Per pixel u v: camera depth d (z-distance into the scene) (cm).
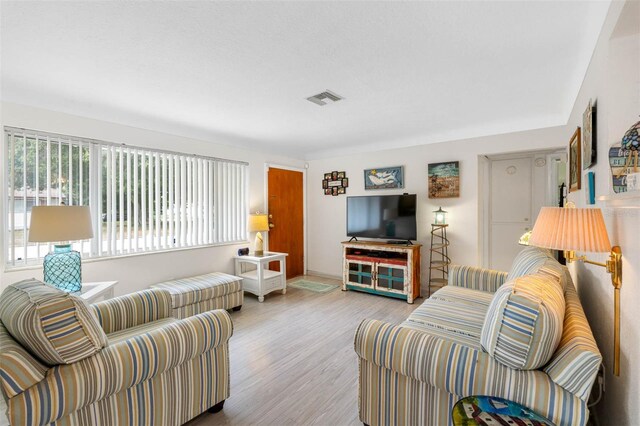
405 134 416
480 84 249
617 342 125
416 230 418
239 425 173
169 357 152
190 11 155
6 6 148
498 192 465
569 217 137
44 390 118
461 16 161
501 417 109
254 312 358
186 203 385
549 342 117
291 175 539
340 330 304
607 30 138
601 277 162
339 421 176
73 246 290
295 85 249
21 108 259
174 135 371
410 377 147
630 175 111
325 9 154
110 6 150
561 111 319
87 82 240
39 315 119
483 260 457
